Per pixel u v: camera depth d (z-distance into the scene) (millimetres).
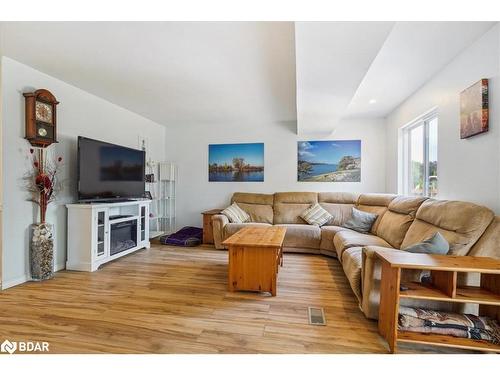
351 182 4949
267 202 4980
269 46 2359
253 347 1722
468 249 1896
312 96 2875
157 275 3064
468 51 2314
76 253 3219
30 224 2859
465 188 2361
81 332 1878
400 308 1833
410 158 4031
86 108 3586
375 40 1758
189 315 2135
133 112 4594
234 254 2611
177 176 5574
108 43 2330
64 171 3266
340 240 3334
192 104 4121
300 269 3342
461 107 2363
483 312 1829
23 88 2770
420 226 2561
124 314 2141
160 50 2449
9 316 2096
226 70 2885
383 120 4828
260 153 5270
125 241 3914
